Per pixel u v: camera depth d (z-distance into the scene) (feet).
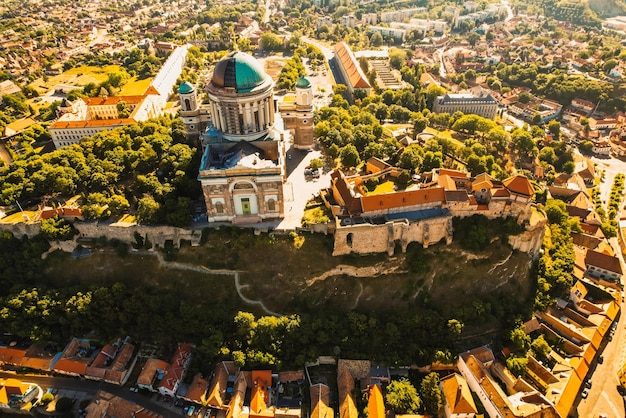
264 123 557.74
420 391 440.04
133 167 585.22
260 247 509.35
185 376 464.65
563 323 522.88
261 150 553.64
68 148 650.84
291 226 516.32
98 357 477.36
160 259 522.47
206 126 652.48
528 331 512.22
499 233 533.55
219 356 465.06
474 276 526.57
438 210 523.29
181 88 623.36
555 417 404.57
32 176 577.43
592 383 481.05
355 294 505.25
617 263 590.14
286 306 498.69
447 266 522.88
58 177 566.77
